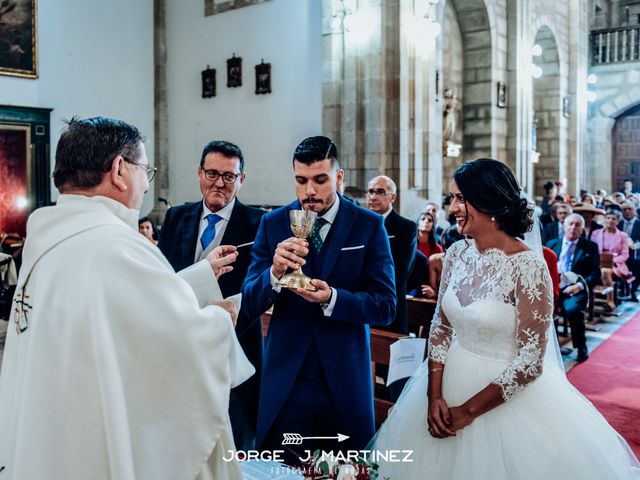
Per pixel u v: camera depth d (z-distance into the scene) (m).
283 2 10.56
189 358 1.59
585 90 17.31
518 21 13.18
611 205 11.11
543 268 2.09
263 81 10.88
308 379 2.42
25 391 1.52
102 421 1.51
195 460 1.61
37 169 10.95
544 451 2.05
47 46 11.04
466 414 2.10
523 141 13.51
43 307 1.55
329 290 2.25
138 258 1.60
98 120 1.74
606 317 8.37
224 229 3.13
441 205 10.68
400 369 2.91
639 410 4.76
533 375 2.03
